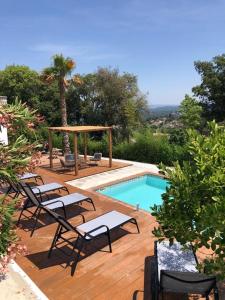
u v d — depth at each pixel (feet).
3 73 99.50
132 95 99.40
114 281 16.03
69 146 66.95
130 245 20.04
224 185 11.29
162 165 13.19
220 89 98.84
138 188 42.73
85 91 108.68
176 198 12.33
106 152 65.46
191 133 13.19
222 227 10.10
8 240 13.93
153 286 13.91
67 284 15.84
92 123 107.76
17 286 15.75
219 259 11.00
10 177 15.03
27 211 26.55
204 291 12.91
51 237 21.50
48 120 103.09
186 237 12.32
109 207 27.91
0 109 15.26
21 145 15.66
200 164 12.03
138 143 59.16
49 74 66.08
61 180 40.70
